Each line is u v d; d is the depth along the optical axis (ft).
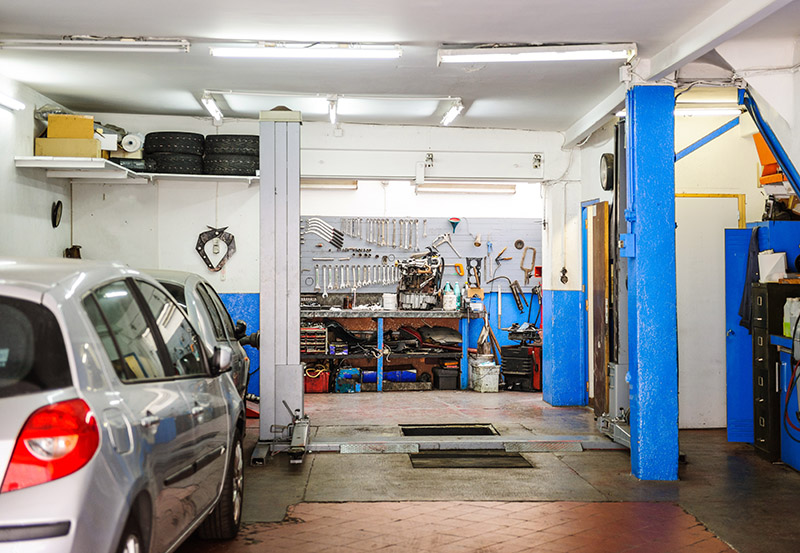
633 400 20.04
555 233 31.83
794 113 19.49
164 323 12.03
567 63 21.27
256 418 28.55
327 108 28.14
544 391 32.94
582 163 31.86
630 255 19.74
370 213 40.11
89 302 9.23
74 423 7.72
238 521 14.75
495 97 25.86
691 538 15.05
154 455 9.34
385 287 38.29
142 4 16.74
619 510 16.92
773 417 21.56
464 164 31.42
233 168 29.30
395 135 31.09
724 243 25.99
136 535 8.86
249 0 16.44
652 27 17.90
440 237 38.68
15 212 23.66
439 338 36.88
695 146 27.02
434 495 18.03
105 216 29.40
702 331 26.27
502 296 39.47
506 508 17.02
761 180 24.40
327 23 18.06
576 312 31.63
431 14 17.31
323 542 14.56
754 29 18.37
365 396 34.40
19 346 8.04
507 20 17.63
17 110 23.65
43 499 7.41
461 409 30.60
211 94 25.52
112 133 27.32
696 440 24.52
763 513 16.74
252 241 30.42
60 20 17.99
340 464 21.07
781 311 21.62
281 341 22.52
